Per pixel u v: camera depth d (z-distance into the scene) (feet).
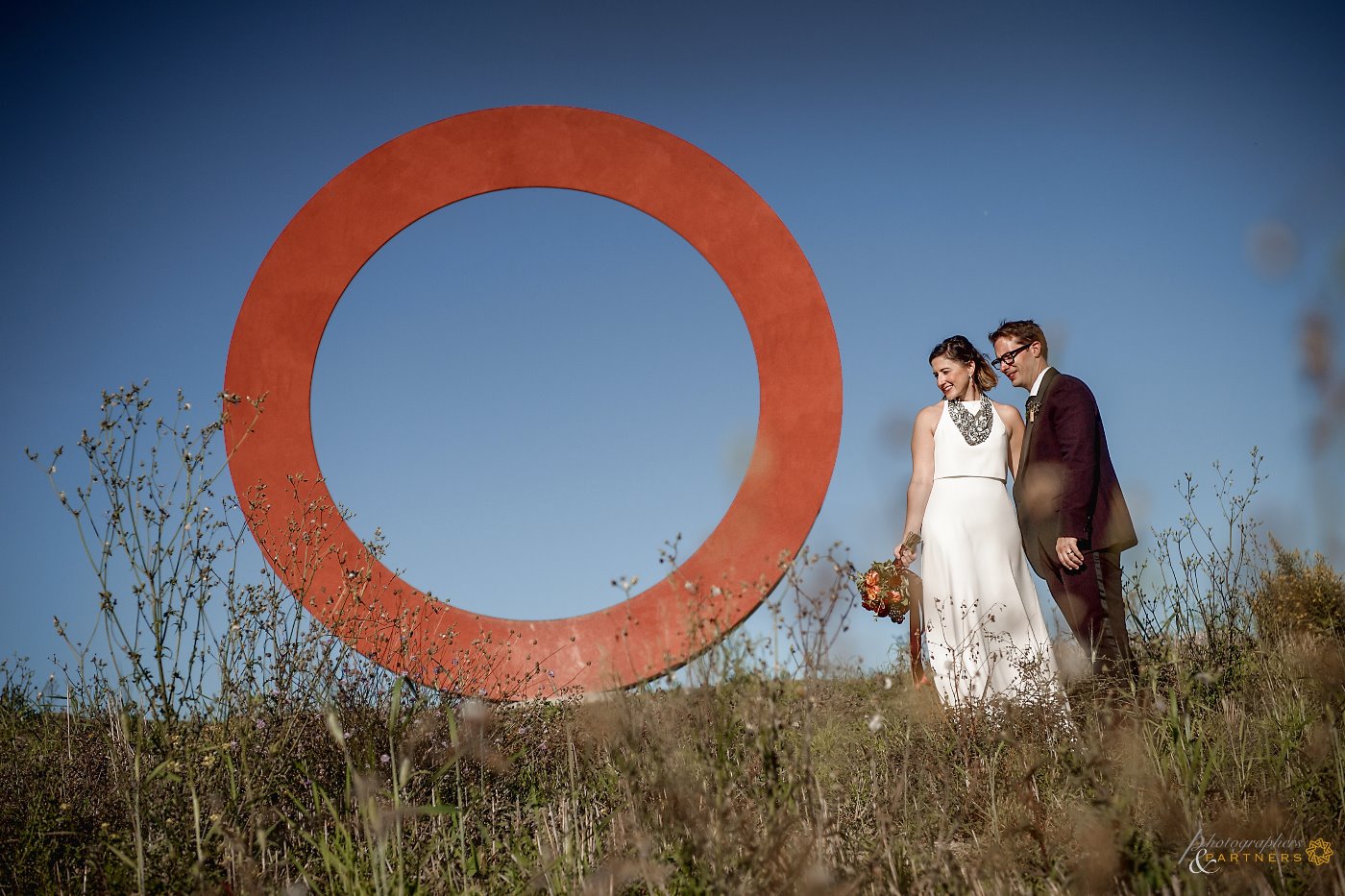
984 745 10.11
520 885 7.96
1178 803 7.52
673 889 7.18
